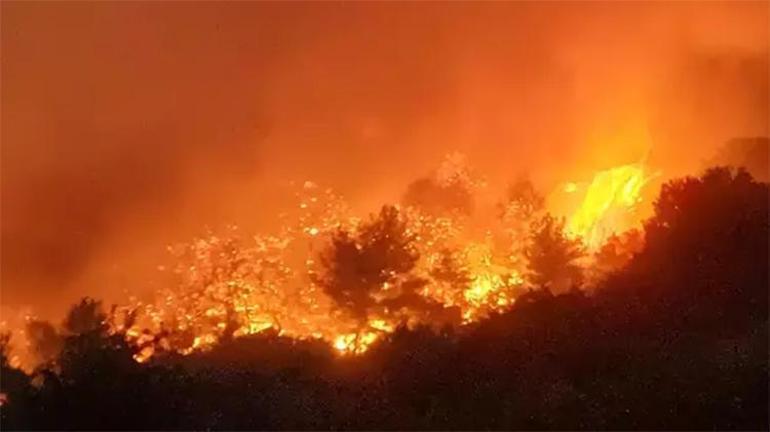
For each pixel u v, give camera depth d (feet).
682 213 43.68
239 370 34.91
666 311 37.40
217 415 29.30
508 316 39.83
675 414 27.58
